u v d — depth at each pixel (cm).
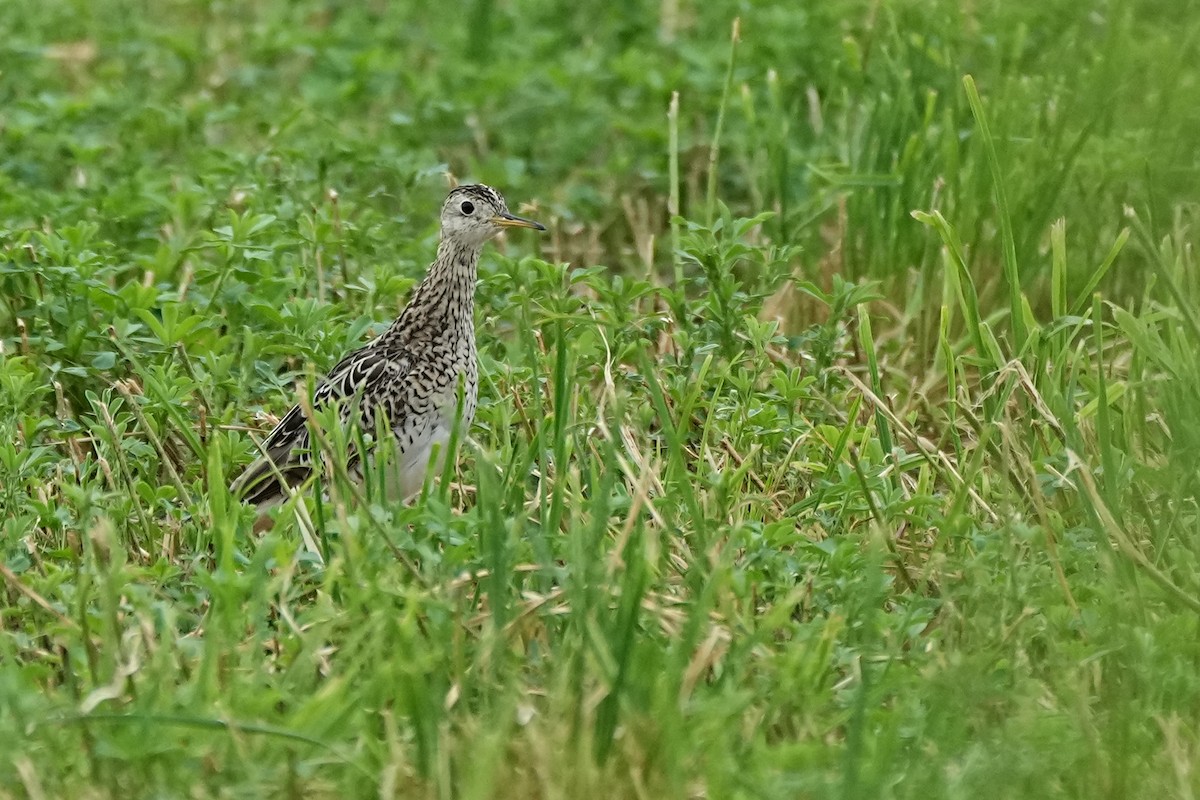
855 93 1802
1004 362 1219
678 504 1101
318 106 1920
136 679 904
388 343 1262
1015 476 1148
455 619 915
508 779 857
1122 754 892
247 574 936
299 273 1423
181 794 840
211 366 1257
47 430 1237
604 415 1209
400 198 1669
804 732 902
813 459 1210
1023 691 938
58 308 1317
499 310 1417
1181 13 1625
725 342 1305
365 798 860
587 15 2242
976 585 985
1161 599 1036
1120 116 1565
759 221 1315
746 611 970
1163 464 1154
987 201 1500
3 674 884
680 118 1862
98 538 977
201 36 2162
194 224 1570
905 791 853
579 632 908
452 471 1069
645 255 1647
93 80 2041
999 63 1627
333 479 1088
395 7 2269
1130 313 1144
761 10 2078
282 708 916
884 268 1552
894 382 1398
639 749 863
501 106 1944
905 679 928
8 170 1697
